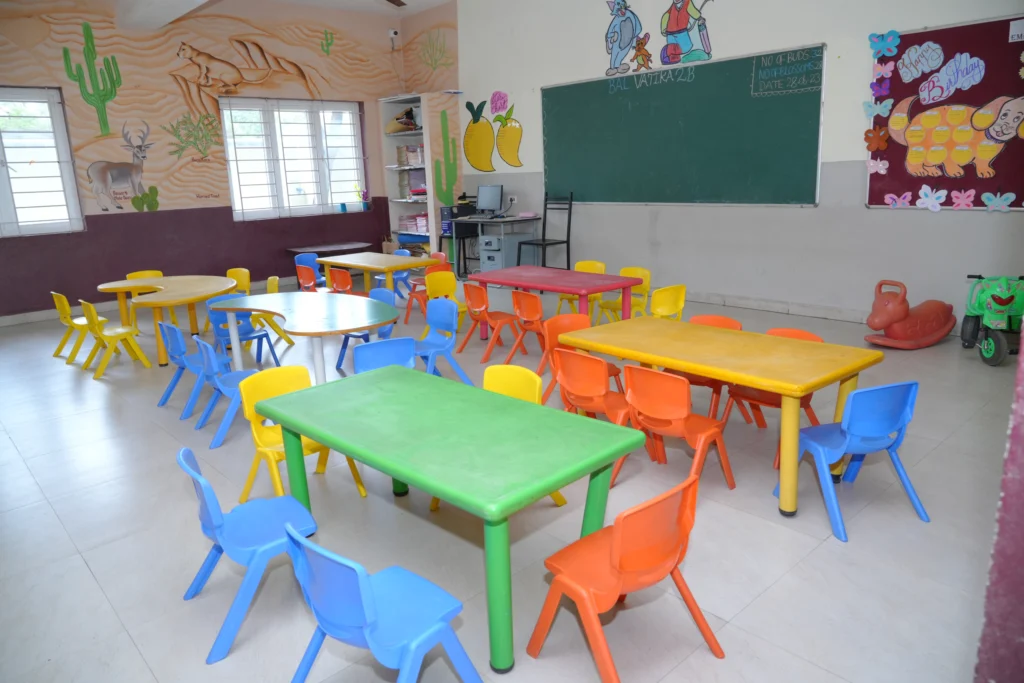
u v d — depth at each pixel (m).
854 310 5.91
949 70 5.02
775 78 5.98
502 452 2.02
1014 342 4.64
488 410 2.42
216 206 8.50
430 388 2.70
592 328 3.62
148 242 8.06
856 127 5.59
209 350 3.70
